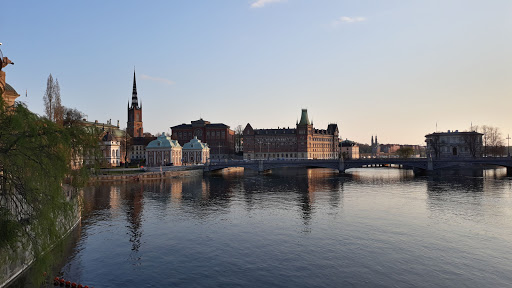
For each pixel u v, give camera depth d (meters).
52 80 104.12
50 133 27.56
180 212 66.69
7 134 25.59
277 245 45.47
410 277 35.00
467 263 38.41
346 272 36.38
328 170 195.62
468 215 60.81
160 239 48.56
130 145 196.62
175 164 175.25
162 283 34.12
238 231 52.50
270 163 159.88
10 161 25.20
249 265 38.59
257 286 33.34
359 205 72.25
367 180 125.25
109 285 33.66
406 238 47.59
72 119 111.56
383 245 44.75
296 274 36.03
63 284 33.59
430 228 52.47
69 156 30.47
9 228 24.64
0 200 25.38
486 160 138.38
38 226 26.84
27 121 26.41
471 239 46.81
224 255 41.88
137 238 49.00
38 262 27.19
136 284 33.91
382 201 76.69
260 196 86.94
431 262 38.78
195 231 52.66
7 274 32.38
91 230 53.00
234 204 75.31
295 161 158.38
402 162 149.62
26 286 32.53
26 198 26.34
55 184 28.08
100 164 35.72
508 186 98.81
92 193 91.94
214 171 171.75
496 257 40.12
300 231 52.00
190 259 40.62
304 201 78.44
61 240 31.03
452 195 83.19
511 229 51.41
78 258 40.91
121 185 111.38
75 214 54.38
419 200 77.00
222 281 34.50
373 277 35.09
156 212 66.56
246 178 139.88
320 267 37.75
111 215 63.69
